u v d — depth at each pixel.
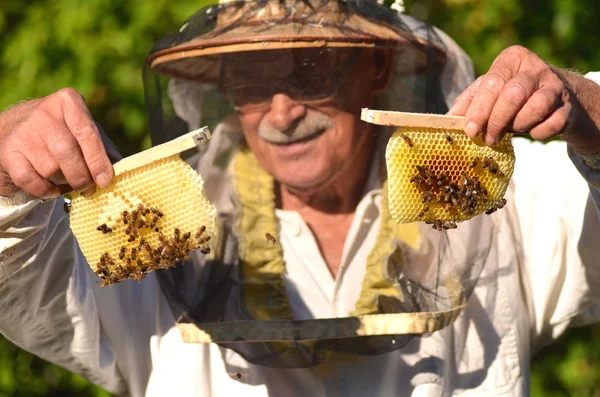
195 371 2.36
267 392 2.34
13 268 2.25
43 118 2.11
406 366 2.34
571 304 2.42
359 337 2.29
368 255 2.30
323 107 2.30
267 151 2.32
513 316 2.40
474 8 3.62
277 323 2.28
